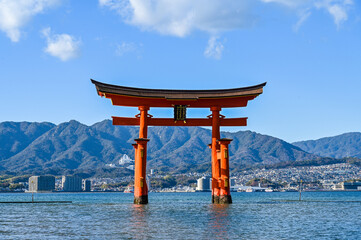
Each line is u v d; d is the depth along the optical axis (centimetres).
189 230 4178
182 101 6606
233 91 6538
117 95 6344
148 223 4800
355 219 5525
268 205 9469
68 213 6662
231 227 4444
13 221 5325
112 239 3578
